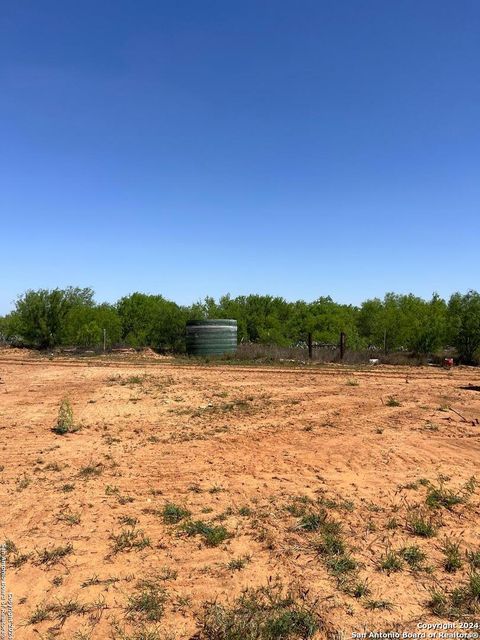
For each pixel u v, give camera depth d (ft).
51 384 48.96
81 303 108.78
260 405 37.52
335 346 88.74
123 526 17.24
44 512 18.38
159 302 108.68
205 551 15.48
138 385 47.78
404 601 12.84
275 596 12.93
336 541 15.84
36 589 13.51
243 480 21.68
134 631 11.71
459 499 19.35
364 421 32.30
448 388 46.37
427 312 82.02
